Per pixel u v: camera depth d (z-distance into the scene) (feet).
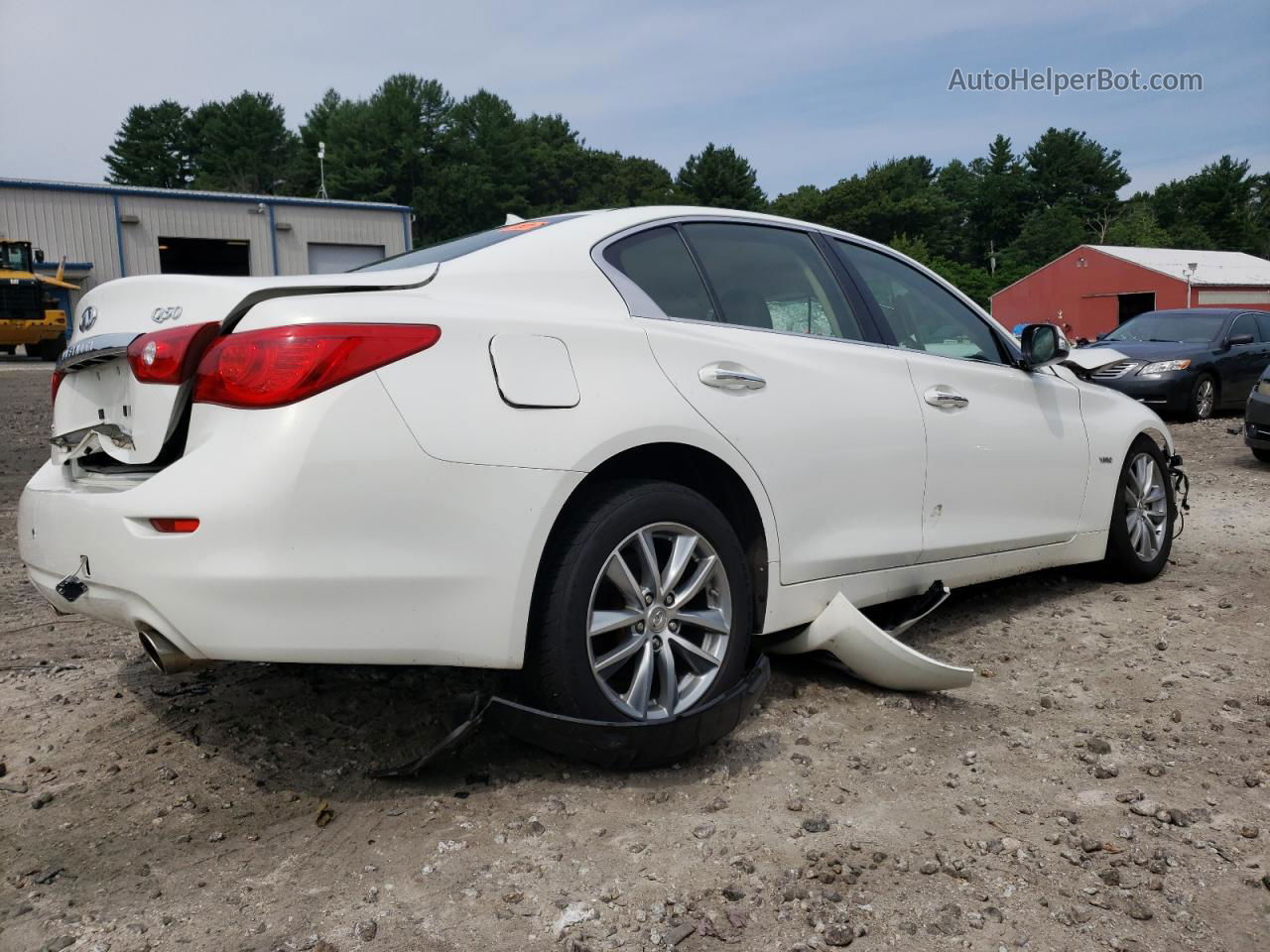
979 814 8.04
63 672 11.30
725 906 6.73
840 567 10.37
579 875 7.09
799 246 11.19
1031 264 328.29
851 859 7.33
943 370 11.90
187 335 7.50
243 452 7.08
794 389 9.95
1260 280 142.61
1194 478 27.37
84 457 8.67
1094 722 9.95
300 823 7.87
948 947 6.32
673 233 9.99
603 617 8.25
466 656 7.66
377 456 7.21
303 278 7.95
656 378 8.80
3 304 78.43
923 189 360.07
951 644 12.41
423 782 8.54
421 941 6.34
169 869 7.22
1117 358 20.02
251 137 336.90
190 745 9.32
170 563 7.09
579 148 371.97
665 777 8.64
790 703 10.36
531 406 7.91
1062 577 15.89
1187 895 6.89
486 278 8.50
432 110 289.74
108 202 97.76
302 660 7.17
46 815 8.02
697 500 8.82
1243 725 9.86
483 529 7.59
